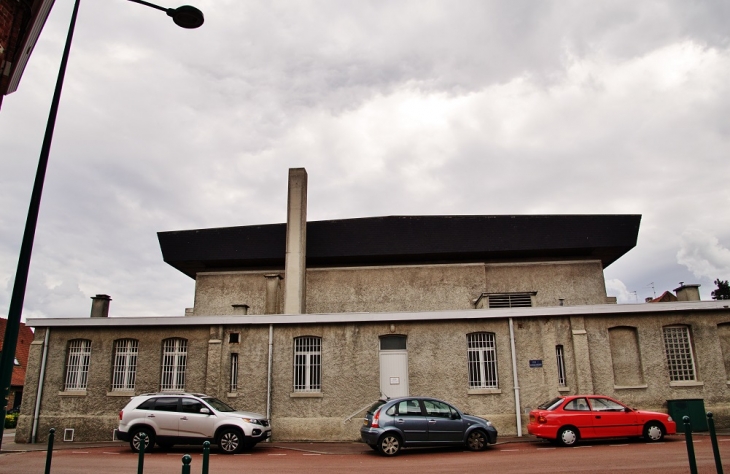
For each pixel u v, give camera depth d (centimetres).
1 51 1013
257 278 2798
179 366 2112
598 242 2653
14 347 722
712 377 1977
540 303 2656
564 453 1454
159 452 1672
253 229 2806
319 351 2081
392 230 2725
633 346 2036
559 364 2028
